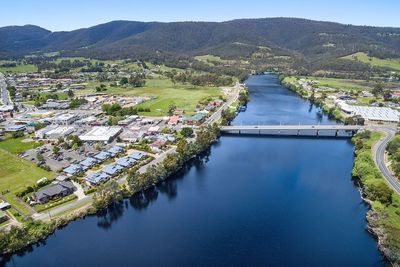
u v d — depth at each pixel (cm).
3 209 14800
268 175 19525
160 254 12506
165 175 18650
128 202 16475
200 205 16075
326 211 15412
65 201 15562
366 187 16500
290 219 14788
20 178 17975
